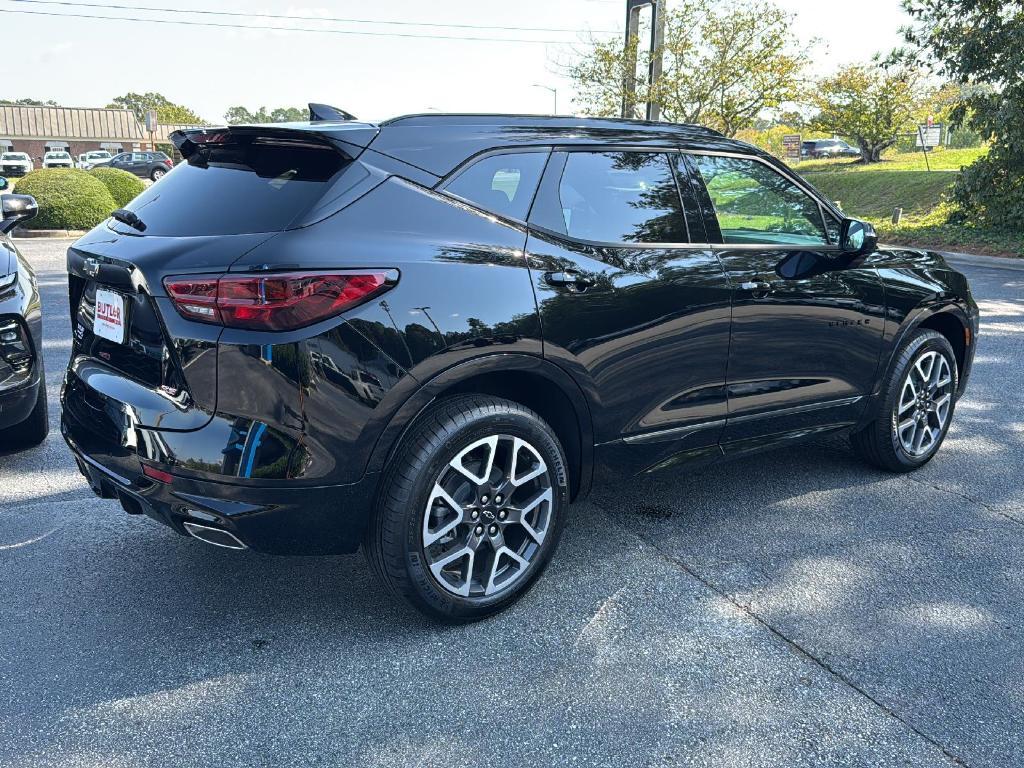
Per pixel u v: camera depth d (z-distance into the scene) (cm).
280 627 287
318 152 269
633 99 2269
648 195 322
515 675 262
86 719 238
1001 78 1630
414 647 276
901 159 3653
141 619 291
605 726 238
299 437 243
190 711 242
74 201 1762
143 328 258
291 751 227
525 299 276
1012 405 558
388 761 224
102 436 269
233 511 247
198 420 246
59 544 347
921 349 418
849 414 399
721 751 229
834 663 269
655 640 281
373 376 248
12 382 414
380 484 262
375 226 256
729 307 333
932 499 402
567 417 304
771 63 2195
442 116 289
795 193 377
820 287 366
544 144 300
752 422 358
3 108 7481
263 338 238
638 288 305
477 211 278
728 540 356
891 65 1773
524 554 297
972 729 238
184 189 283
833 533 363
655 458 331
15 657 267
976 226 1778
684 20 2203
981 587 318
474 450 278
